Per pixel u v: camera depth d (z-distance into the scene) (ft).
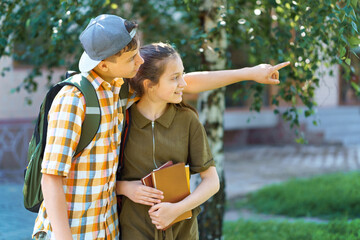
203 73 7.35
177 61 6.54
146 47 6.67
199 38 11.36
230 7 11.73
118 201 6.89
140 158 6.72
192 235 6.97
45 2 12.53
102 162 6.09
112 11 13.83
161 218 6.34
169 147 6.72
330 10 9.27
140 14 16.33
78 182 6.01
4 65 27.48
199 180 12.68
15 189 23.59
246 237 15.65
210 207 12.41
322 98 29.66
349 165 34.17
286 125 44.32
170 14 16.62
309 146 43.52
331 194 21.94
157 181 6.39
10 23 11.80
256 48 13.17
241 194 25.20
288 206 21.25
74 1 9.95
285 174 31.22
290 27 11.17
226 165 35.01
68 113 5.73
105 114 6.08
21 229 16.40
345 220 16.11
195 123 6.91
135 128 6.73
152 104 6.75
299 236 14.94
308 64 10.70
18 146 28.99
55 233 5.61
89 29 5.90
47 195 5.66
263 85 12.16
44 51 14.49
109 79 6.26
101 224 6.25
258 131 45.60
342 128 46.39
